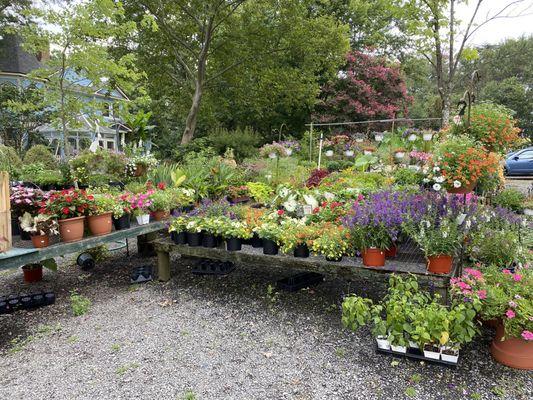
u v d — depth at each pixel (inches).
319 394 85.8
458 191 118.6
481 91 1053.2
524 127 1040.2
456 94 672.4
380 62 630.5
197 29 470.0
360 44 720.3
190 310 132.7
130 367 97.6
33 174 231.3
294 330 116.7
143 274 164.6
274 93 512.4
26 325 124.6
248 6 456.4
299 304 135.5
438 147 127.4
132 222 175.0
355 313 100.3
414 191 164.9
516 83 1058.7
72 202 138.2
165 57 495.8
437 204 124.8
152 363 99.4
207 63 520.7
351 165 347.6
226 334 114.9
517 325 89.8
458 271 114.5
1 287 160.1
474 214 124.3
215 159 284.2
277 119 646.5
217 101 545.3
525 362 92.9
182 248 155.3
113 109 296.5
